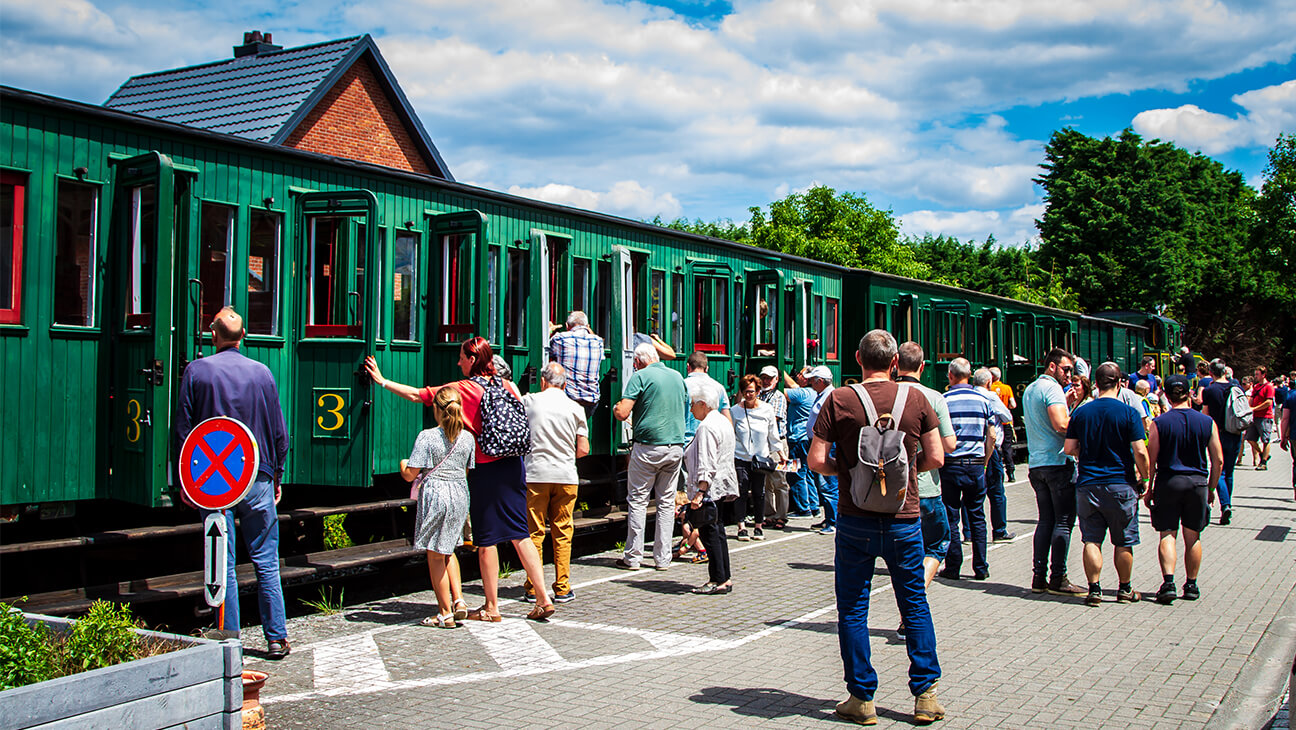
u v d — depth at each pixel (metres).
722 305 14.37
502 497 7.69
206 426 5.53
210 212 7.57
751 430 11.91
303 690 5.86
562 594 8.48
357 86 20.91
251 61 21.34
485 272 9.05
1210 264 55.66
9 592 6.99
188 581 7.11
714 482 8.77
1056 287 49.44
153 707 4.02
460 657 6.64
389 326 8.94
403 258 9.18
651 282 12.65
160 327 6.61
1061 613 8.05
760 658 6.66
